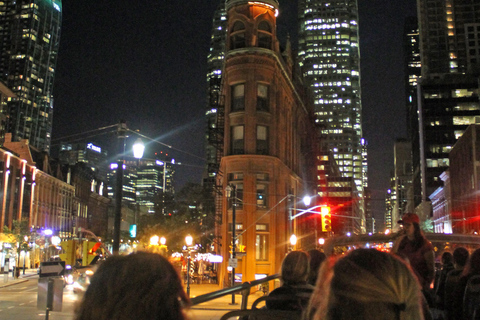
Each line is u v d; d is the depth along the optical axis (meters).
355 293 2.14
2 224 65.50
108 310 2.03
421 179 148.12
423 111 142.38
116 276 2.12
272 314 4.12
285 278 4.66
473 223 70.12
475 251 5.38
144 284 2.10
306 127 72.00
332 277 2.29
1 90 91.31
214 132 56.47
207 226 66.50
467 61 161.25
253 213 42.34
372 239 8.38
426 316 3.03
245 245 41.72
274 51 45.75
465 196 76.38
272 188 43.66
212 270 58.31
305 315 2.76
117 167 16.83
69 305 27.08
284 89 51.12
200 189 68.06
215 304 30.50
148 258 2.23
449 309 5.71
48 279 14.05
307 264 4.73
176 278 2.24
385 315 2.11
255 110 43.69
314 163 78.56
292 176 54.09
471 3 166.25
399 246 6.00
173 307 2.12
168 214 65.12
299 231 59.12
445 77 148.50
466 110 140.00
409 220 5.93
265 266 42.50
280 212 45.12
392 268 2.20
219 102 57.19
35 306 27.45
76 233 101.38
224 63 47.81
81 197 107.50
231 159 43.41
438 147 139.25
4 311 24.81
